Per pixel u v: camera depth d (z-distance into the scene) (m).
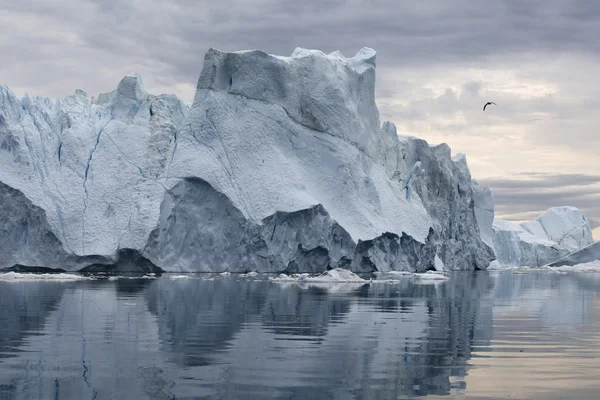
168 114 78.56
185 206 69.00
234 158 73.44
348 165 80.31
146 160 72.88
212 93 75.56
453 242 106.25
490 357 18.00
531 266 149.62
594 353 18.77
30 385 14.16
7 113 69.94
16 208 66.19
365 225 78.06
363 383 14.66
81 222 68.12
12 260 65.81
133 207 68.94
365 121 87.25
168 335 21.16
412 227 88.00
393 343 20.22
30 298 34.28
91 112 76.62
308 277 59.03
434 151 103.50
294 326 23.92
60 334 21.17
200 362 16.69
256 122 76.88
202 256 68.44
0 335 20.84
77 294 37.22
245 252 69.12
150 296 36.56
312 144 79.81
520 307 34.38
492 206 128.00
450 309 32.25
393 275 72.38
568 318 28.58
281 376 15.20
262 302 33.62
